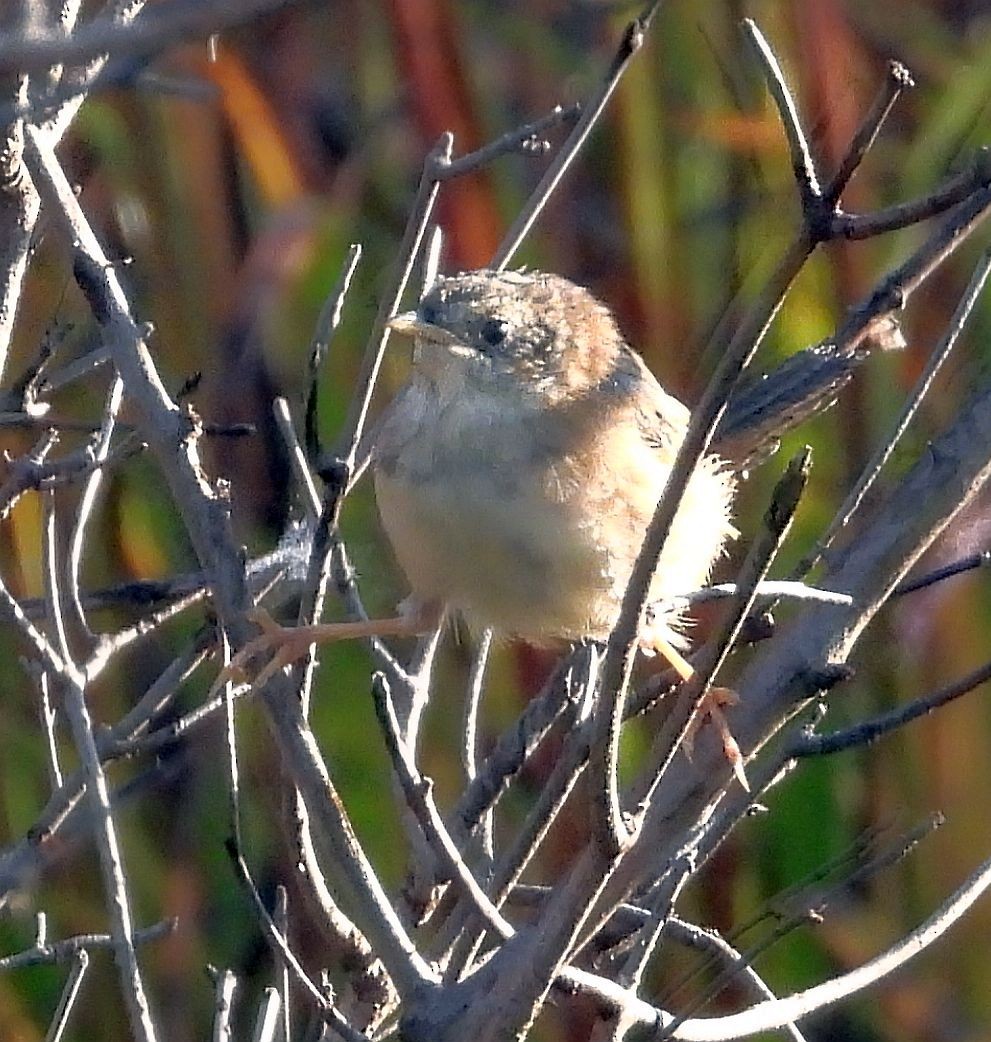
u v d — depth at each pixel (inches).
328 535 237.1
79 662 307.1
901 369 385.1
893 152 412.5
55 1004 378.0
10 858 266.5
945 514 239.5
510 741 263.3
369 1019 251.8
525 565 268.2
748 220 385.4
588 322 289.9
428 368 276.7
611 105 409.4
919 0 434.9
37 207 259.9
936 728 390.3
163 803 385.1
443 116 419.8
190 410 236.1
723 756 239.1
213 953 379.6
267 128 416.8
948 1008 394.6
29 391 270.1
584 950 257.1
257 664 237.3
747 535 380.8
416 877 259.9
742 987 377.1
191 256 406.0
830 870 292.8
